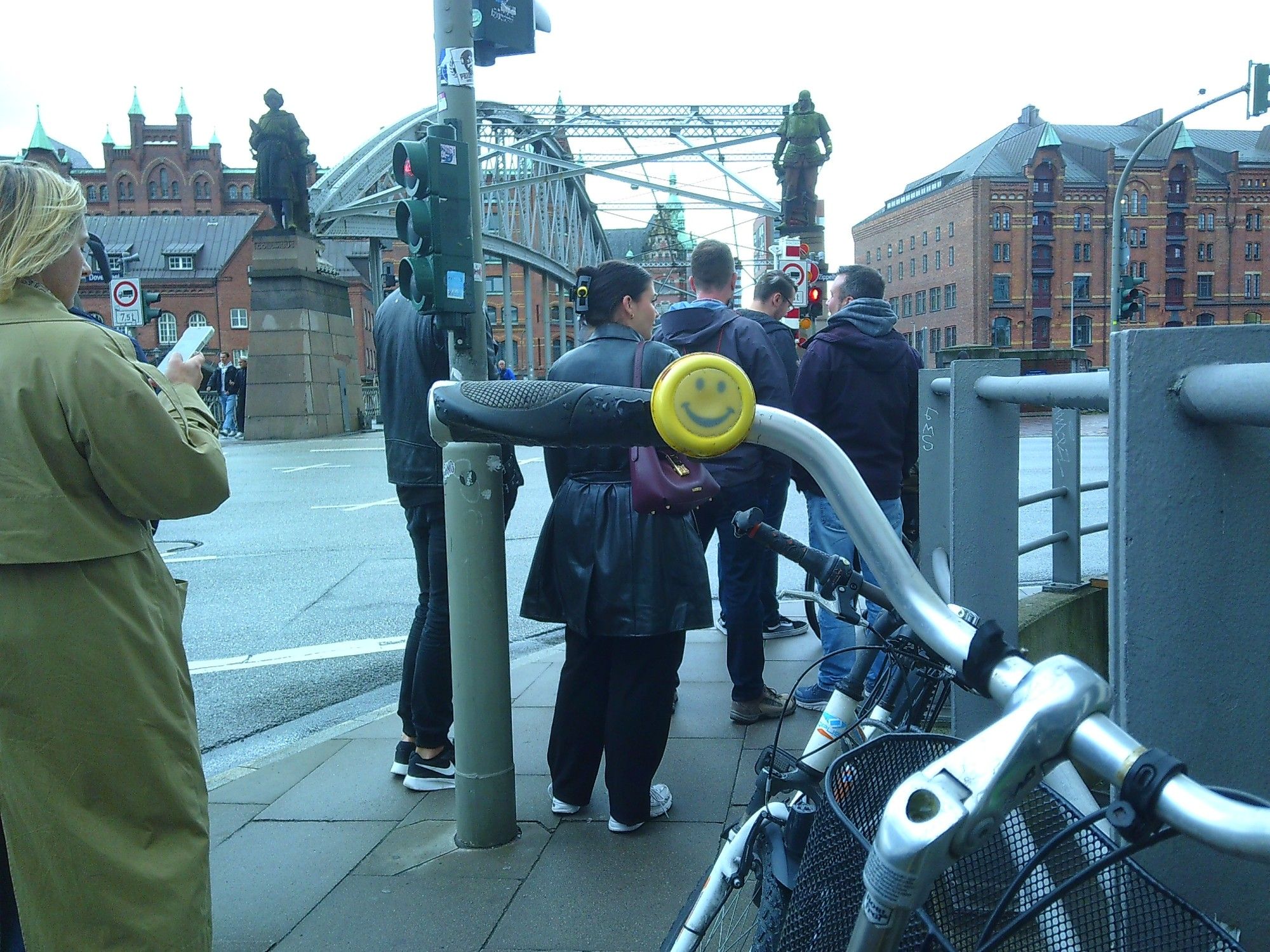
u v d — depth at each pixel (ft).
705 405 3.85
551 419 4.39
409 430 11.73
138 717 6.76
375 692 17.39
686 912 5.88
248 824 11.57
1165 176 327.67
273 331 92.84
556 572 10.64
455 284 10.38
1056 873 4.05
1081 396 5.71
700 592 10.34
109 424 6.61
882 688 5.65
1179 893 4.75
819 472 4.06
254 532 35.14
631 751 10.64
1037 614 12.28
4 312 6.82
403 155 10.28
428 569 12.52
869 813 4.49
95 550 6.66
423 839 10.94
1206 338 4.52
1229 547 4.61
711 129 151.43
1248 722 4.68
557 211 186.09
